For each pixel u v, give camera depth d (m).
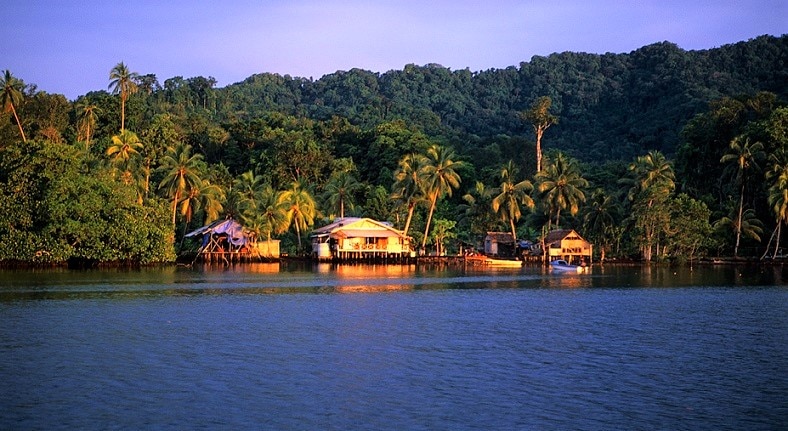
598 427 28.80
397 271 110.00
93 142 156.38
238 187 134.75
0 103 125.88
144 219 104.44
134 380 34.72
